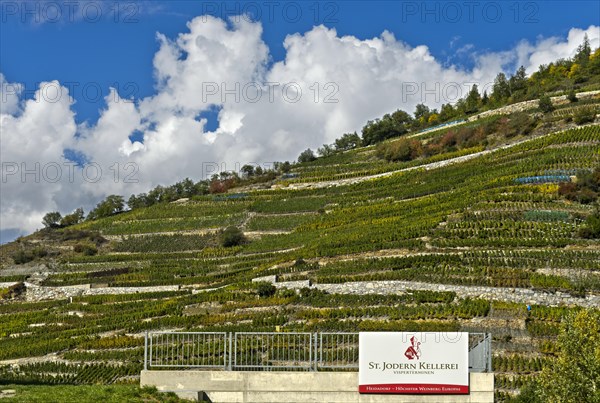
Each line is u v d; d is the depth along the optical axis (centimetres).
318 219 11675
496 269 7469
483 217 9094
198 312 7931
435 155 14112
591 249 7869
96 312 8844
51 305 9481
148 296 9238
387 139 17725
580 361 3834
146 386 3238
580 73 17212
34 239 12912
